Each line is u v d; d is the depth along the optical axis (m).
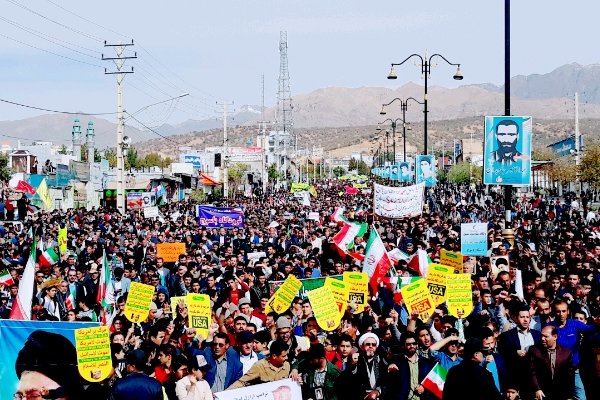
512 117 22.42
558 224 34.91
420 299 12.72
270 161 169.38
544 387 10.37
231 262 20.11
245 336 10.76
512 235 22.91
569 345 11.70
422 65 42.44
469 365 8.84
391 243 24.20
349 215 39.78
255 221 37.94
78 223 38.12
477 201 71.81
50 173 61.91
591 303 14.69
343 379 10.24
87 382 9.73
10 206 51.38
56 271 19.00
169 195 78.75
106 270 16.81
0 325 9.51
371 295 16.19
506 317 13.53
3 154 78.31
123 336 12.20
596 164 62.78
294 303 13.80
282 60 155.62
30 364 9.50
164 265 22.45
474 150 141.25
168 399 10.13
